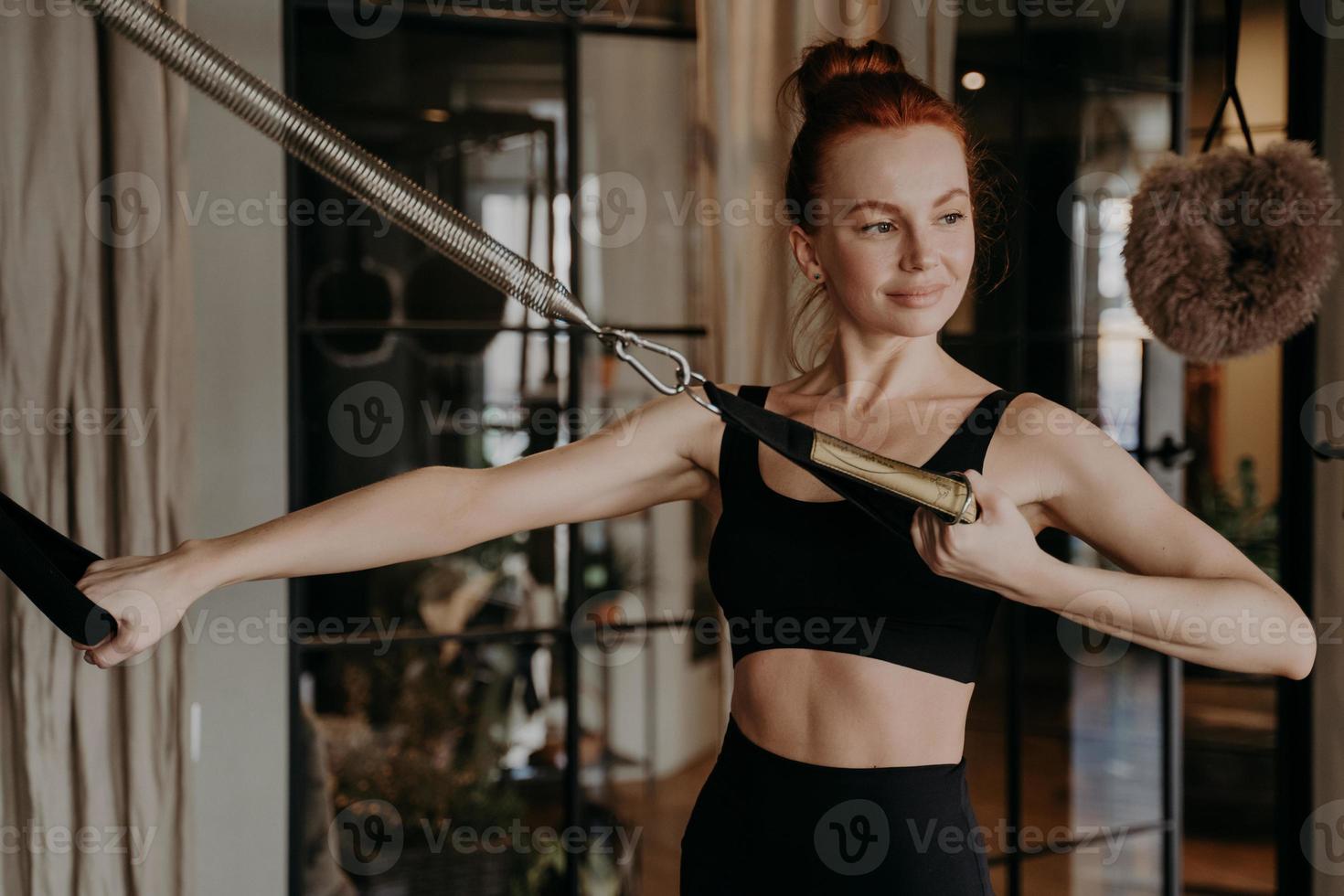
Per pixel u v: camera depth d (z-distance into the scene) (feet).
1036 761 8.59
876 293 3.36
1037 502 3.36
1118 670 8.80
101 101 6.37
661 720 8.18
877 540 3.36
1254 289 5.67
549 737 7.93
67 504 6.32
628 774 8.12
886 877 3.32
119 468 6.36
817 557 3.40
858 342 3.57
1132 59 8.81
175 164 6.37
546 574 7.93
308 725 7.42
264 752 7.06
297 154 2.88
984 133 8.26
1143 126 8.87
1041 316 8.54
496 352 7.73
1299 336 8.07
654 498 3.82
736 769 3.58
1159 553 3.24
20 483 6.24
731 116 7.09
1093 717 8.75
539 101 7.74
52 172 6.24
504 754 7.84
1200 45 14.28
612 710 8.07
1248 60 14.28
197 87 2.80
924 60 7.37
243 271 7.04
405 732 7.62
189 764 6.43
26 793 6.27
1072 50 8.59
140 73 6.29
